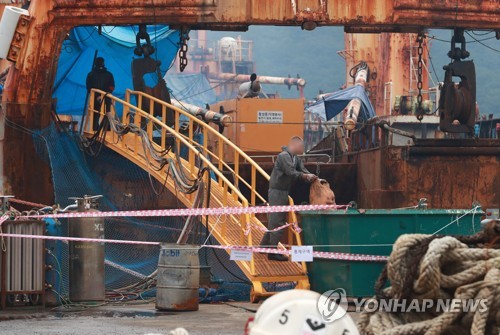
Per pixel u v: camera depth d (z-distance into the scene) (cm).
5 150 4981
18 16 5009
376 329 990
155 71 5284
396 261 1000
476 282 963
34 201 4962
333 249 2898
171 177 4275
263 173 3784
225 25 5219
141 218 4547
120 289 3631
